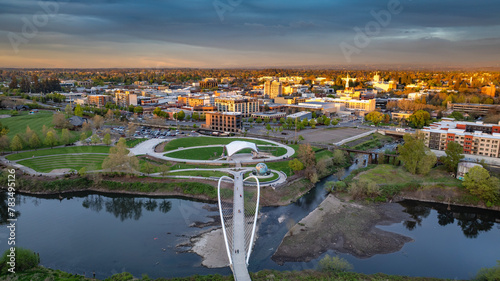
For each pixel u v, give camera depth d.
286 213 176.62
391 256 137.62
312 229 158.62
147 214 176.00
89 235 151.62
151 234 152.88
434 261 134.75
